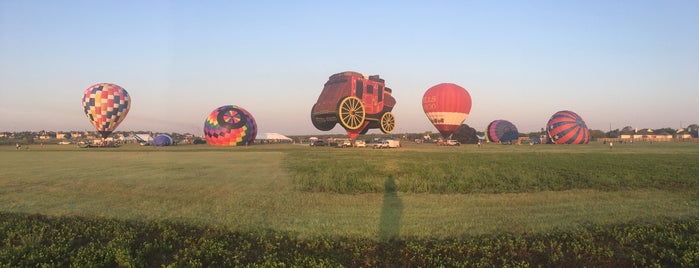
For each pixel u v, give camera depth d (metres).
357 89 69.06
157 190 12.97
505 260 6.08
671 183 14.16
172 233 7.67
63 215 9.28
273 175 17.45
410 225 8.05
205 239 7.26
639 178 15.39
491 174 17.08
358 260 6.22
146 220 8.73
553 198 11.16
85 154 36.25
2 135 154.62
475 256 6.42
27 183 14.67
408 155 33.59
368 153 37.75
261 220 8.59
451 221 8.40
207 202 10.75
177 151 42.59
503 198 11.19
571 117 68.69
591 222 8.24
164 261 6.40
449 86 58.41
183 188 13.41
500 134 84.00
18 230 7.85
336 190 12.91
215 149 49.00
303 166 22.02
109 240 7.41
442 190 12.92
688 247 6.47
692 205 9.98
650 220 8.40
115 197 11.63
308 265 6.01
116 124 54.31
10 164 23.75
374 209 9.72
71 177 16.56
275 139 102.81
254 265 5.99
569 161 25.09
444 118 58.34
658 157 28.70
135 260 6.17
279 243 6.93
